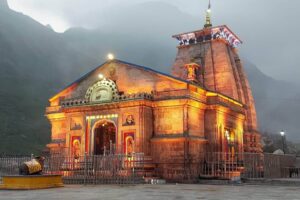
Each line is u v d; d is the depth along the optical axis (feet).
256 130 153.79
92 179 87.56
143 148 101.55
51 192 60.70
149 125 105.19
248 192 61.16
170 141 102.06
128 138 104.32
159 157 103.09
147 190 64.75
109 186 76.54
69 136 114.21
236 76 146.61
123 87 114.32
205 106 111.55
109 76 117.70
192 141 103.55
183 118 102.01
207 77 140.67
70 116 115.34
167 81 107.86
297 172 116.67
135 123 102.94
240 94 144.66
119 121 106.01
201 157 106.83
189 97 101.50
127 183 85.71
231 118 122.62
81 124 112.98
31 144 271.28
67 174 96.78
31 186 67.67
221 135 112.47
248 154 107.14
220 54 142.00
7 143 255.09
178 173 99.40
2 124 279.49
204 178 101.14
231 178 97.19
